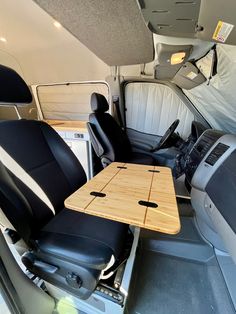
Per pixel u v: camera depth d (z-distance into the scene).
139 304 1.04
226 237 0.86
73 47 2.35
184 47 1.12
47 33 2.20
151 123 2.67
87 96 2.66
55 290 1.01
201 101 1.99
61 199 1.11
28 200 0.92
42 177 1.04
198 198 1.24
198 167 1.21
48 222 0.98
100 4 0.87
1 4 1.74
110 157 1.95
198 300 1.06
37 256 0.87
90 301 0.92
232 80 1.11
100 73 2.55
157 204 0.77
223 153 1.03
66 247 0.78
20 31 2.18
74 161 1.25
